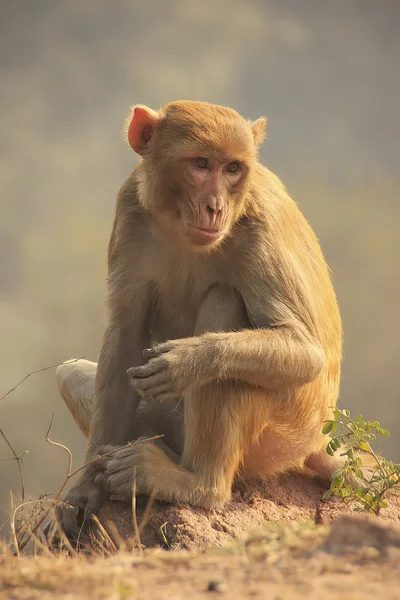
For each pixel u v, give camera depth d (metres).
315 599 6.41
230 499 11.54
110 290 12.26
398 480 11.87
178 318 12.27
